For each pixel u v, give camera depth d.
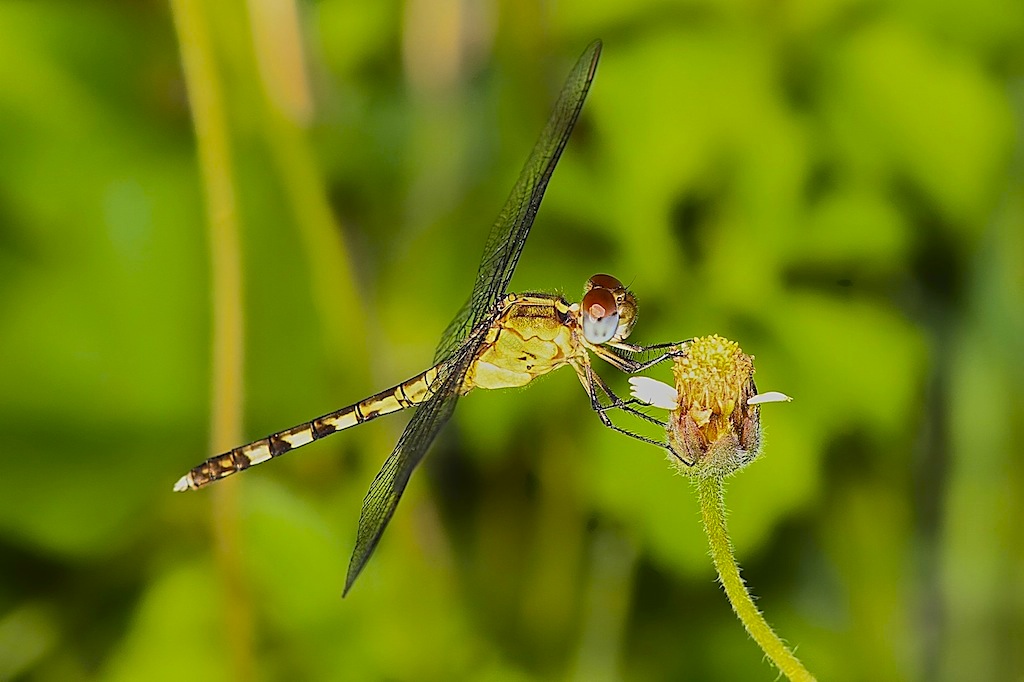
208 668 0.54
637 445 0.54
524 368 0.54
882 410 0.54
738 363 0.53
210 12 0.54
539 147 0.54
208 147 0.54
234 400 0.54
